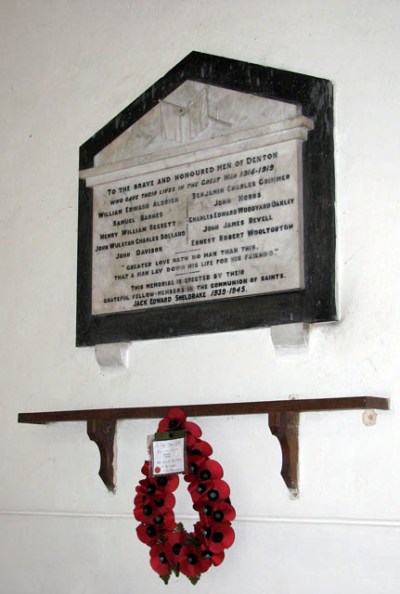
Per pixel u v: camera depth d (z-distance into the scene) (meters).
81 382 3.62
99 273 3.59
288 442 2.99
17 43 4.14
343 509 2.93
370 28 3.14
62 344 3.72
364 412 2.95
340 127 3.14
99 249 3.61
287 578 2.99
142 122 3.59
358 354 2.99
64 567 3.52
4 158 4.07
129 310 3.47
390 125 3.05
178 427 3.12
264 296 3.17
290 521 3.02
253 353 3.20
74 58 3.93
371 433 2.93
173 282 3.38
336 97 3.16
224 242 3.27
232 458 3.18
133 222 3.53
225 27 3.48
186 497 3.28
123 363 3.49
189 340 3.36
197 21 3.57
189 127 3.44
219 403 3.21
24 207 3.96
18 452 3.75
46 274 3.83
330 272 3.05
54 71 3.99
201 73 3.46
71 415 3.43
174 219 3.41
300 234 3.11
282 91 3.25
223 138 3.31
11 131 4.07
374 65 3.11
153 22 3.71
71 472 3.58
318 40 3.24
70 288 3.75
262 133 3.22
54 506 3.60
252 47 3.39
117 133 3.65
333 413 3.01
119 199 3.58
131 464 3.42
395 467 2.86
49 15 4.06
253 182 3.24
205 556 2.99
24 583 3.61
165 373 3.39
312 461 3.02
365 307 3.00
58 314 3.76
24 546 3.64
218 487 3.04
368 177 3.06
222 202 3.30
